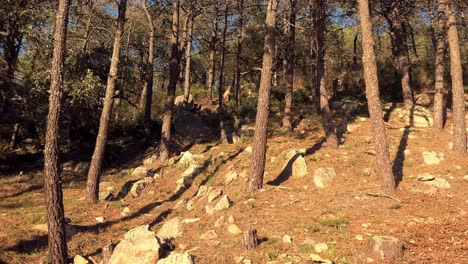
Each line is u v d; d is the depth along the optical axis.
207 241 9.52
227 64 34.81
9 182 18.16
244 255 8.51
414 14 23.61
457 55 15.15
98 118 23.42
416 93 25.39
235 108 25.31
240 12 25.20
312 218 10.28
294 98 26.77
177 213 13.27
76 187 17.73
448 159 14.25
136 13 27.16
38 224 12.31
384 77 27.41
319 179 13.08
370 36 12.25
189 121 24.34
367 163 14.20
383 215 10.22
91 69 20.16
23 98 18.78
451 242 8.75
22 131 23.86
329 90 27.78
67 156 21.67
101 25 25.78
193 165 17.34
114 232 12.14
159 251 8.59
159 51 36.88
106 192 16.17
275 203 11.70
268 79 12.96
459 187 11.95
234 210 11.33
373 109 11.99
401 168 13.71
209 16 27.19
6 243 10.74
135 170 18.97
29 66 21.06
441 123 18.44
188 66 28.78
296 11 20.36
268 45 13.05
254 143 12.94
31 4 17.94
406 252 8.38
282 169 14.48
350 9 19.06
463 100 14.91
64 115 21.92
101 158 15.51
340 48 30.91
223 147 19.84
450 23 15.43
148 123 24.53
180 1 21.72
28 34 17.50
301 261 8.06
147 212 14.09
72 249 10.66
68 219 12.91
